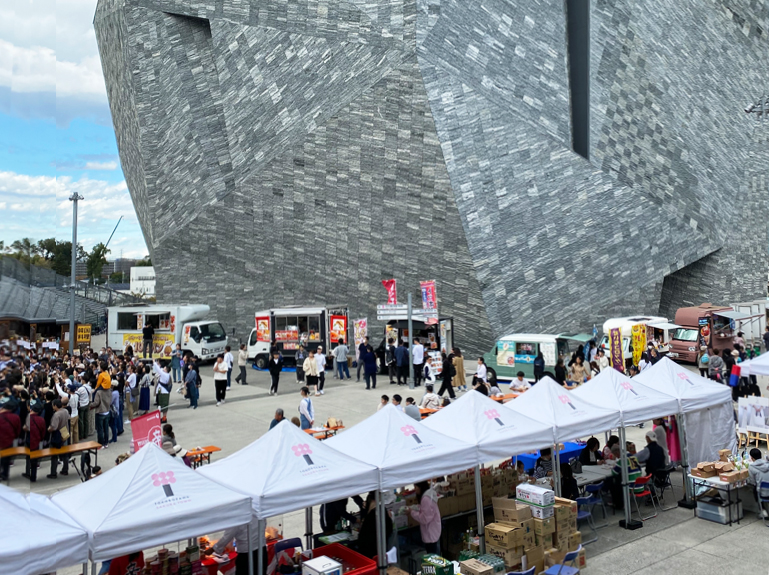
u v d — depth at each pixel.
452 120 30.55
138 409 23.20
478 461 10.62
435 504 10.70
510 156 31.69
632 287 35.06
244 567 9.49
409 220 32.72
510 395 19.78
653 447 13.70
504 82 31.75
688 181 37.31
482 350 32.59
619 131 34.88
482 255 31.59
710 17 41.44
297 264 37.12
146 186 41.56
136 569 9.28
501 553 10.05
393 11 30.59
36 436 13.94
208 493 8.20
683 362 33.09
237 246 38.53
